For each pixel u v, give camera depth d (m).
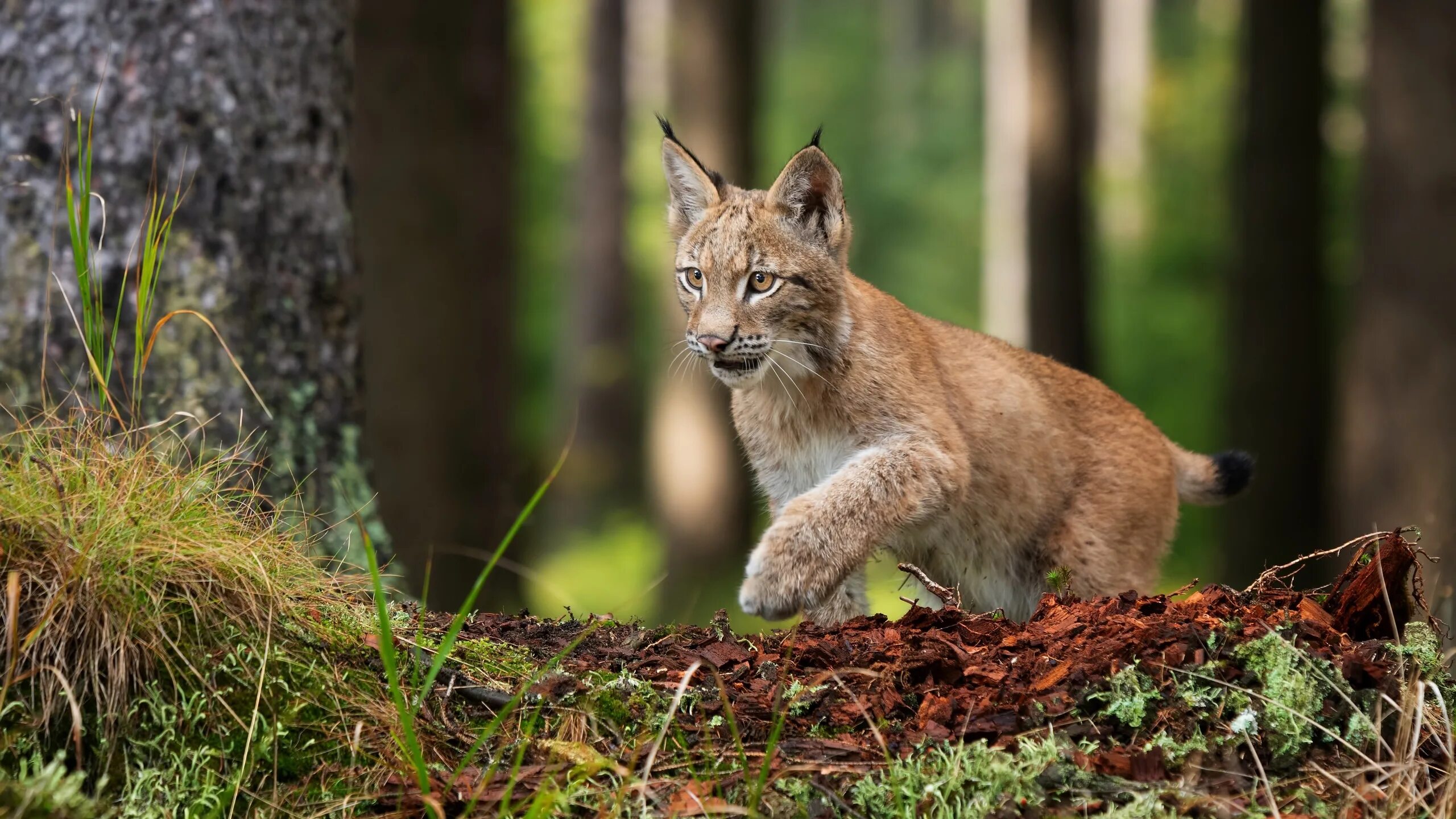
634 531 33.03
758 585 8.98
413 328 17.20
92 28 8.91
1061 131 27.03
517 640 7.58
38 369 8.82
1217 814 5.87
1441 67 16.95
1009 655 6.94
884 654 7.02
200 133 9.10
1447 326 16.97
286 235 9.50
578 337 40.25
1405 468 17.16
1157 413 31.80
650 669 7.14
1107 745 6.30
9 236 8.87
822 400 9.80
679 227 10.48
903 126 58.00
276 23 9.46
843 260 9.88
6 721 6.19
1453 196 16.91
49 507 6.63
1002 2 31.02
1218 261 34.72
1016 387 10.72
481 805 6.11
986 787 6.01
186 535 6.77
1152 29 54.88
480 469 17.69
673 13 31.98
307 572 7.27
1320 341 23.00
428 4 17.17
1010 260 29.02
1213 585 7.56
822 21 68.75
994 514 10.55
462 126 17.45
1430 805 6.11
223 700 6.46
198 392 9.01
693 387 27.92
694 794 6.01
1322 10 22.92
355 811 6.21
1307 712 6.33
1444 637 7.47
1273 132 22.89
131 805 6.11
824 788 6.10
